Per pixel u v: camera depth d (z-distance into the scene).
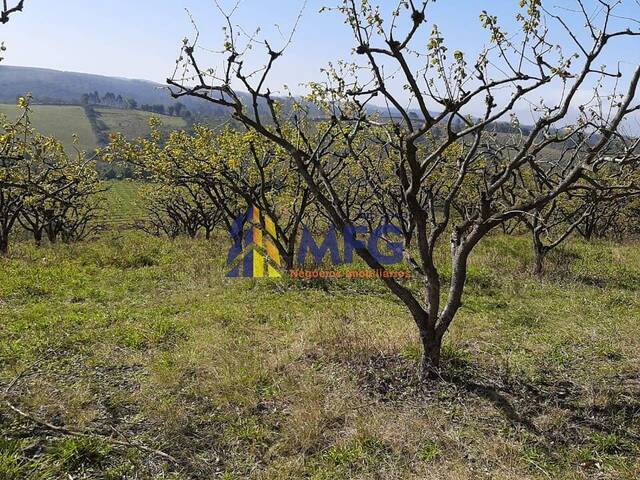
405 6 3.06
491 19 3.53
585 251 11.31
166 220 21.09
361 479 3.19
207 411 3.98
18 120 8.48
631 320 6.34
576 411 4.02
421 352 4.84
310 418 3.77
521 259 10.01
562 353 5.22
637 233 19.53
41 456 3.29
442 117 3.31
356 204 12.18
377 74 3.38
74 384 4.38
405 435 3.64
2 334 5.54
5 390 4.10
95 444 3.39
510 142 7.01
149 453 3.39
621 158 3.88
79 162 12.70
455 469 3.27
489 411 4.02
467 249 4.39
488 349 5.34
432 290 4.41
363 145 8.21
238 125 10.10
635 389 4.40
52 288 7.60
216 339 5.44
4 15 2.72
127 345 5.35
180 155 9.58
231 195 12.50
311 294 7.55
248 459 3.40
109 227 20.98
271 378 4.52
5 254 10.46
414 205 4.12
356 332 5.30
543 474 3.25
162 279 8.58
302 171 4.23
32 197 9.92
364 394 4.25
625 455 3.48
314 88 6.08
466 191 11.20
